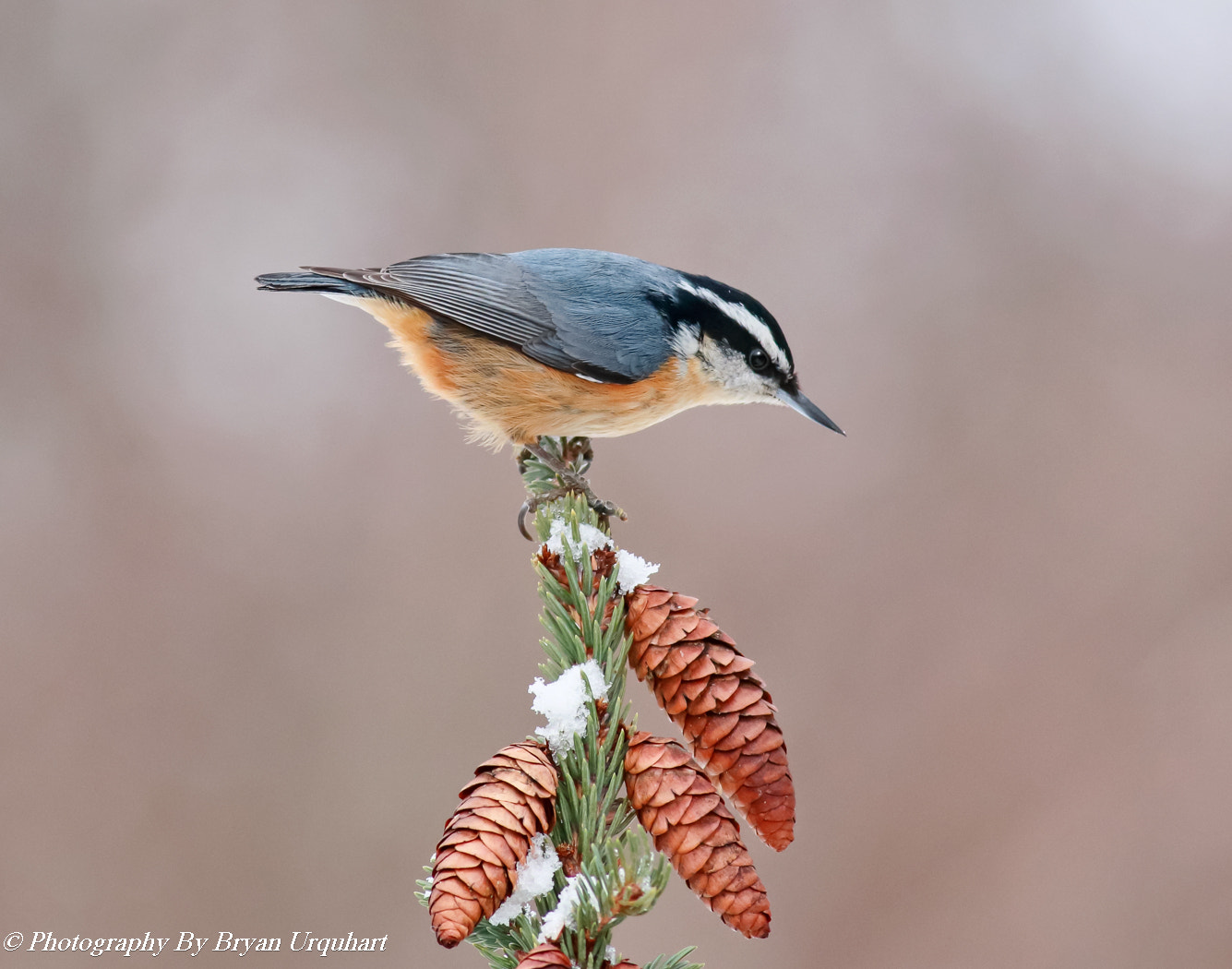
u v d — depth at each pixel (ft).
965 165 41.09
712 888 11.93
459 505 36.63
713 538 36.42
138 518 35.73
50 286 38.81
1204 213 39.68
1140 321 38.47
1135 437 36.55
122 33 41.60
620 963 11.66
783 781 12.81
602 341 25.64
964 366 38.29
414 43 42.73
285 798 32.63
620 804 13.21
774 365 27.30
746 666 13.16
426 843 32.30
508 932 12.62
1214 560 34.27
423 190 41.50
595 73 42.86
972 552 35.50
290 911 31.32
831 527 36.27
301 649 34.50
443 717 33.86
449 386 26.81
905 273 39.93
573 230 41.09
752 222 40.86
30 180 39.86
